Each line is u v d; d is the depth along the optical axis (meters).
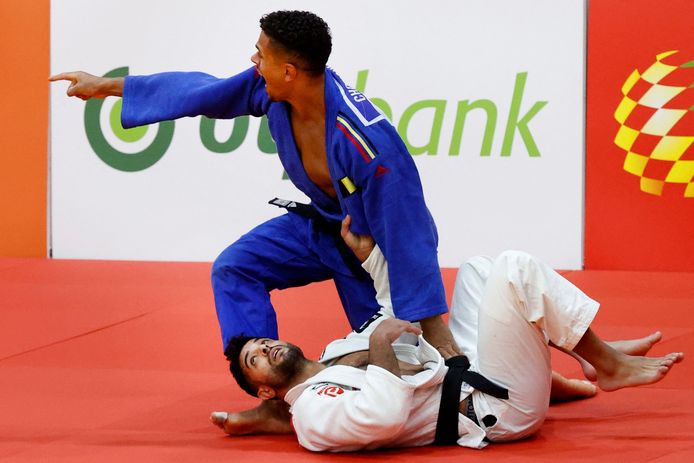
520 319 6.50
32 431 7.24
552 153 14.02
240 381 6.89
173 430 7.29
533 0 13.90
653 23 13.48
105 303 12.33
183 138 15.20
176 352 9.98
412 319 6.83
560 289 6.52
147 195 15.38
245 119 14.98
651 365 6.65
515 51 14.02
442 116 14.30
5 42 15.54
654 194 13.68
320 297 12.55
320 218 7.67
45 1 15.41
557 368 8.91
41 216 15.72
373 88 14.50
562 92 13.92
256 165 15.01
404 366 6.85
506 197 14.20
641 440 6.57
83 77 7.84
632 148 13.70
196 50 15.08
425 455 6.41
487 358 6.61
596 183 13.91
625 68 13.65
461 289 7.52
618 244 13.88
